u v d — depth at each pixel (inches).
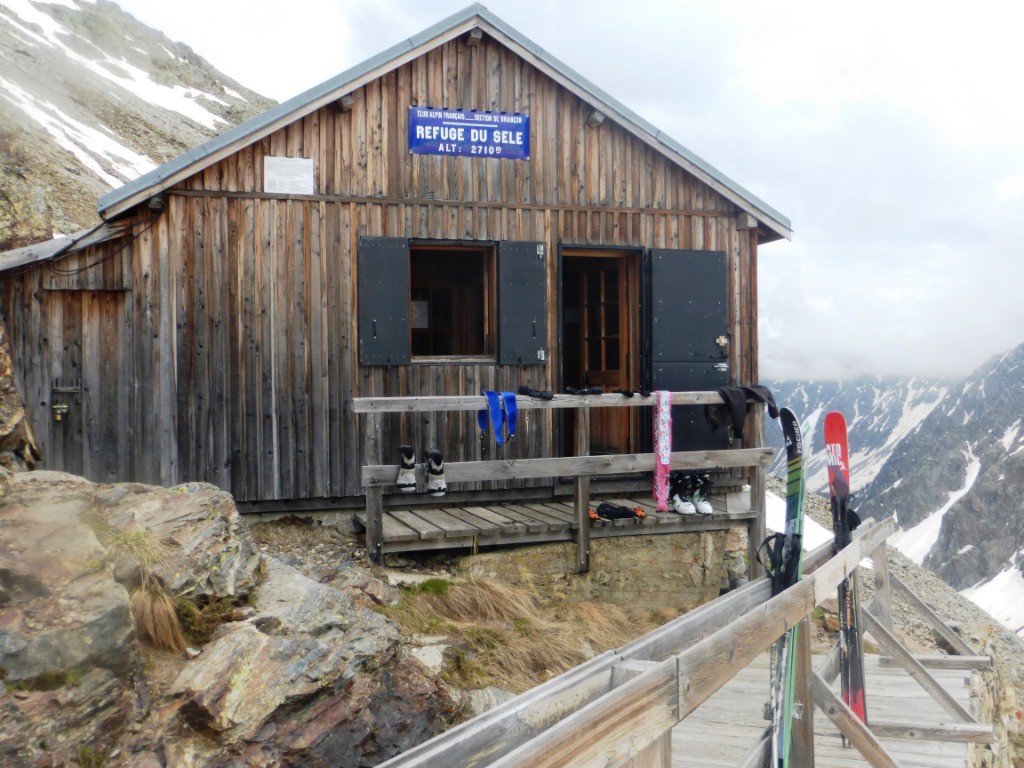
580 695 107.7
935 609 511.2
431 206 351.6
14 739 127.7
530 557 323.0
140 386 321.1
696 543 353.1
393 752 181.5
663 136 373.1
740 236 397.4
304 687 167.5
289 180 334.3
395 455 346.9
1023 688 444.1
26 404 311.6
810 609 156.3
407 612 256.7
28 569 149.9
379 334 343.0
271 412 332.8
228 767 151.4
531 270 362.9
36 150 923.4
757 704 251.3
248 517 334.0
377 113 345.4
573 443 439.5
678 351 382.6
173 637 166.4
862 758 216.8
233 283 329.1
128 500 195.0
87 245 310.3
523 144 363.9
